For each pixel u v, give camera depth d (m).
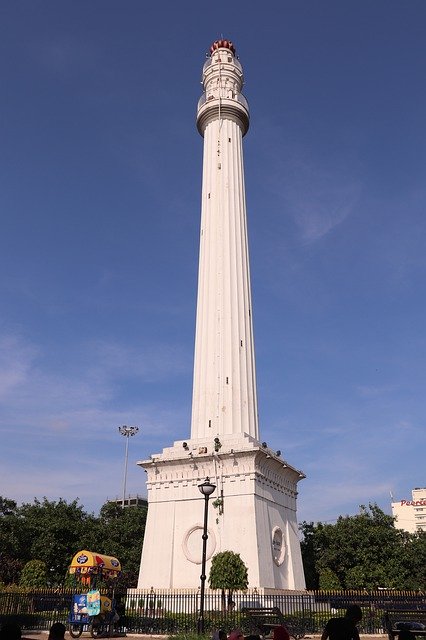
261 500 43.38
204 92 66.31
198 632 24.83
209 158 60.19
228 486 43.31
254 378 51.38
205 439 46.28
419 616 30.05
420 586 56.59
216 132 61.25
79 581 30.53
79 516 68.25
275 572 42.81
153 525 45.09
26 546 60.62
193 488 44.59
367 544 58.25
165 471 46.47
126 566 62.44
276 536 44.53
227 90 63.84
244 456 43.50
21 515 65.88
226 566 35.19
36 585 51.22
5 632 9.41
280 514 46.56
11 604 35.47
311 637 28.70
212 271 53.75
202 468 44.91
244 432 47.22
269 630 28.44
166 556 43.12
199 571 41.47
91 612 27.95
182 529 43.62
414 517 159.88
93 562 30.80
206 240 55.66
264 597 36.78
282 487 48.34
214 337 50.78
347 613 12.11
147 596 37.22
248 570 39.62
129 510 73.12
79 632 27.89
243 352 50.84
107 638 27.78
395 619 30.58
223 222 55.72
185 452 45.91
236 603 36.56
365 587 56.06
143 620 30.44
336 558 58.38
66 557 59.78
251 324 53.34
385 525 61.72
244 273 54.66
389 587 56.25
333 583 53.69
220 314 51.59
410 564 59.38
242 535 41.09
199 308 53.41
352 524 60.16
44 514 65.00
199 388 49.72
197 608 35.88
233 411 47.84
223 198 57.09
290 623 29.41
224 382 48.88
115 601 30.16
